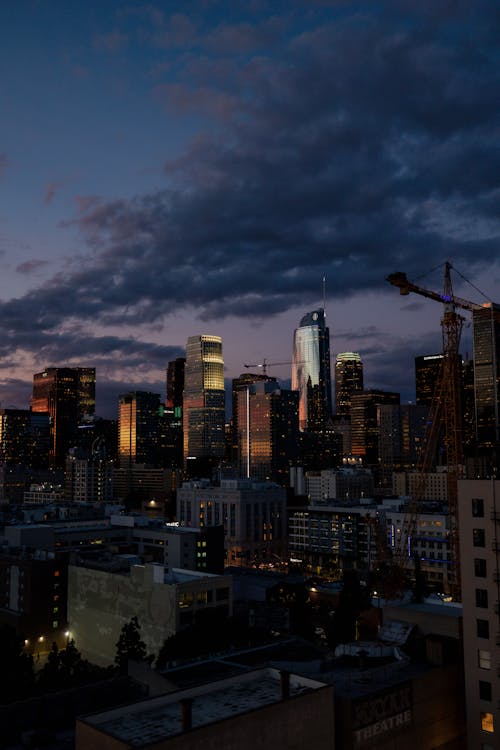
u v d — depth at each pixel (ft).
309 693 202.59
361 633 313.94
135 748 165.27
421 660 262.26
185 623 500.33
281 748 192.44
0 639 409.90
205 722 190.08
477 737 245.65
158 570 513.86
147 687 280.72
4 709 247.70
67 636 587.27
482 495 255.70
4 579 607.78
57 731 249.34
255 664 309.63
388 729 223.10
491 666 245.45
